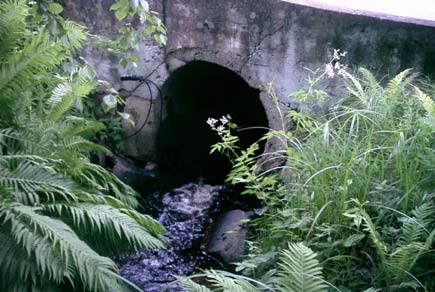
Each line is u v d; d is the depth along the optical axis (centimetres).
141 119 588
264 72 515
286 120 512
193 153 660
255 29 507
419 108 378
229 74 666
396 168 320
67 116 409
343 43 478
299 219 326
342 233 304
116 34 557
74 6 560
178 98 622
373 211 313
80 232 314
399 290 266
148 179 571
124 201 397
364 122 372
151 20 441
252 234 407
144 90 577
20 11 346
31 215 277
